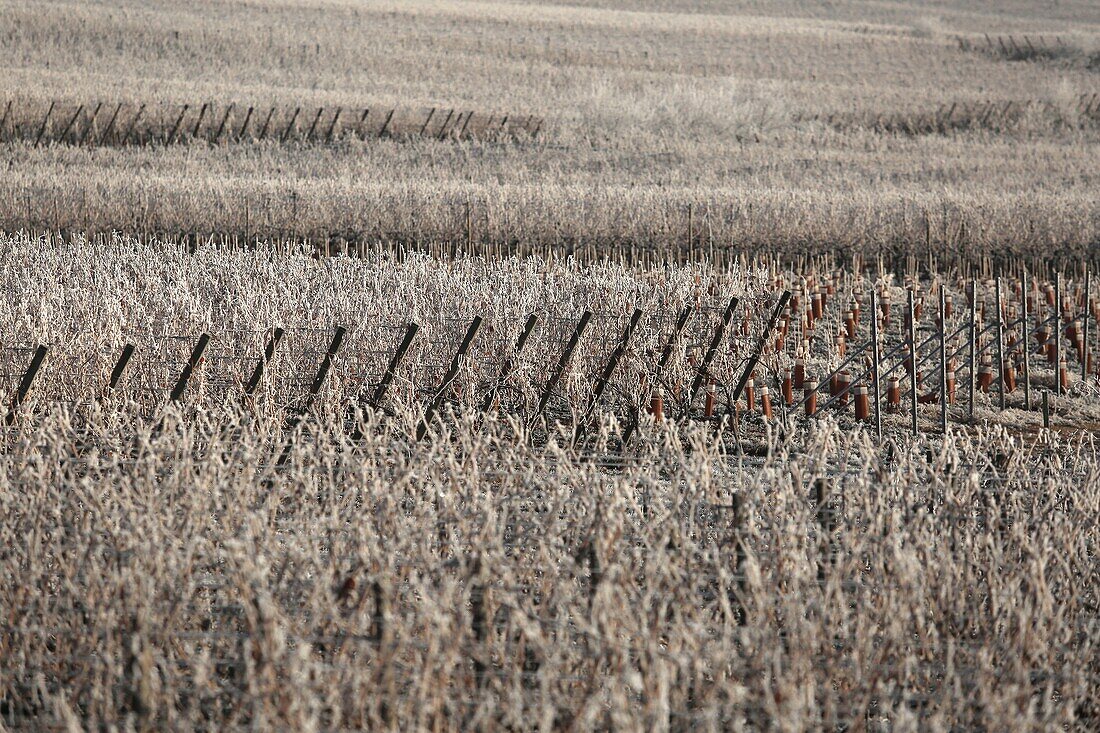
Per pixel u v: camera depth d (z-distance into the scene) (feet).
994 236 222.48
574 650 53.98
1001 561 59.36
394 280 141.18
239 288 128.26
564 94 470.80
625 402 113.50
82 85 401.29
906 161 351.46
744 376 112.47
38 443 67.51
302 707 44.91
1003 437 80.94
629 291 135.33
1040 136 428.56
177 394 96.84
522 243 226.58
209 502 63.21
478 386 113.91
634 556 60.44
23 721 51.65
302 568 56.75
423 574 58.54
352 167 315.78
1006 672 53.42
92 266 154.71
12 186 234.17
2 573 57.82
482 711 46.06
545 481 69.56
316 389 103.04
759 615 52.13
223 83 442.50
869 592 58.18
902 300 181.47
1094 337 155.12
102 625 54.34
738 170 329.52
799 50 636.89
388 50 541.34
